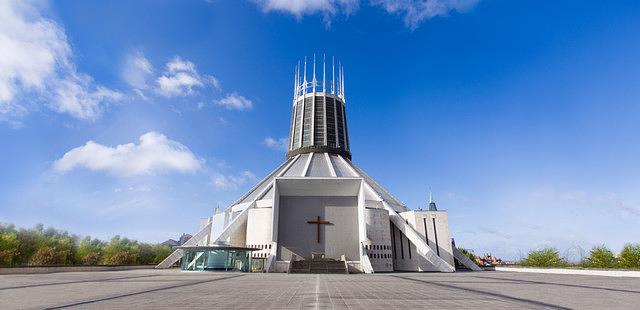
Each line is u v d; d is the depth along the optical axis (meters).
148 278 24.91
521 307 9.71
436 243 54.34
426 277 28.53
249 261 43.09
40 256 52.31
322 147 75.50
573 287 17.14
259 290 15.10
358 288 16.34
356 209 48.09
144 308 9.45
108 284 18.83
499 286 17.89
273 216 44.75
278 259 45.62
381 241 48.88
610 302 10.94
